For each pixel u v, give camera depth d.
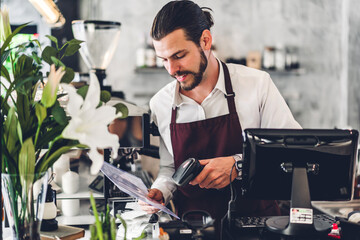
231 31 5.02
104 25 2.23
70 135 1.18
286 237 1.63
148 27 4.77
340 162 1.65
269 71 4.94
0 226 1.38
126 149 2.15
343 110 5.34
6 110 1.42
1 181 1.37
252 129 1.67
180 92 2.27
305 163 1.65
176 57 1.96
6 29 1.41
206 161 1.93
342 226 1.67
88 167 2.07
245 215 2.16
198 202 2.23
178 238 1.68
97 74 2.25
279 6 5.10
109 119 1.23
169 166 2.34
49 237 1.67
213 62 2.22
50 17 2.14
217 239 1.79
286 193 1.69
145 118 2.11
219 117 2.19
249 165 1.68
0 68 1.40
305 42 5.21
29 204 1.36
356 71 5.30
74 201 2.05
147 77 4.84
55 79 1.24
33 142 1.41
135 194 1.69
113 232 1.23
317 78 5.28
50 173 2.04
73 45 1.49
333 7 5.25
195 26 1.97
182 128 2.21
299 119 5.29
